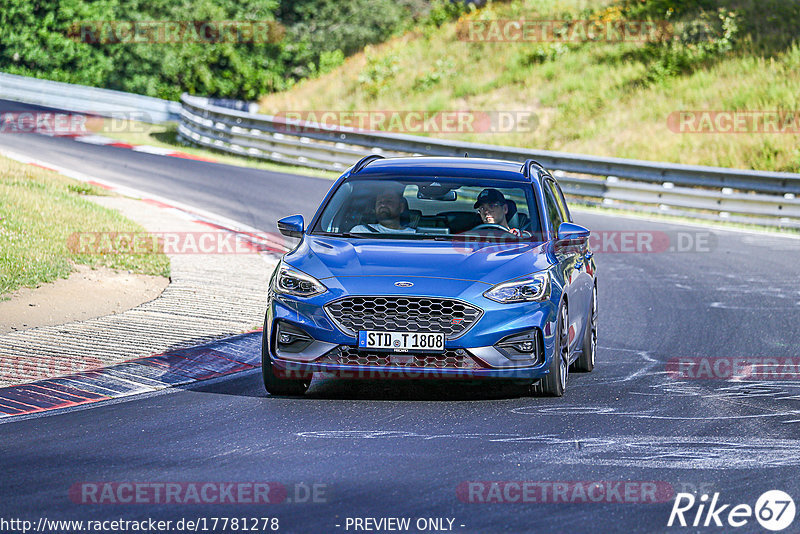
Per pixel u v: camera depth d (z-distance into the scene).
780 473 20.66
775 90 109.50
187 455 21.66
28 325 36.97
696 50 124.06
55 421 24.86
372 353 26.62
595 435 23.81
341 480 19.80
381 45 156.00
